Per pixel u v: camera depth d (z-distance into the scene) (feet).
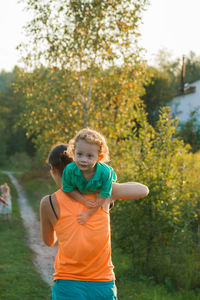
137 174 20.72
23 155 158.10
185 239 20.48
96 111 41.04
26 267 21.76
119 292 18.03
